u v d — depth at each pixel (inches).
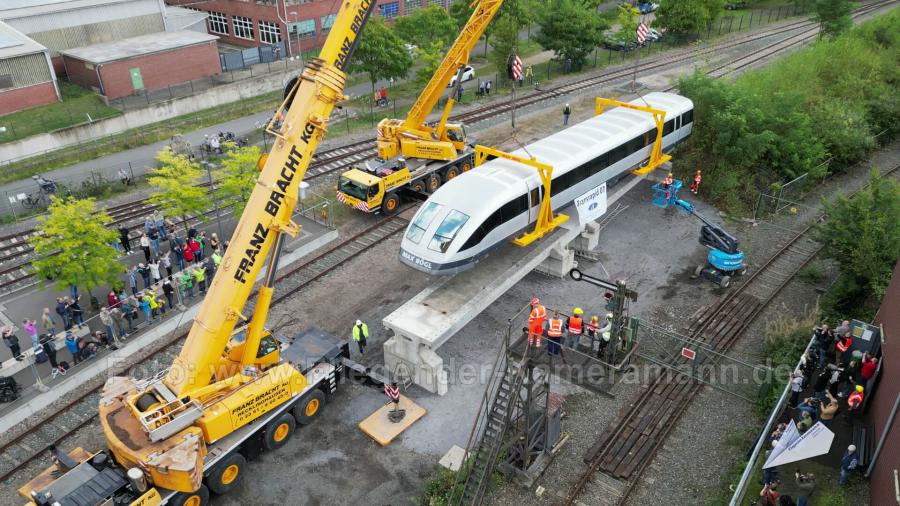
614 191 1333.7
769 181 1430.9
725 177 1414.9
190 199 1140.5
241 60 2237.9
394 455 797.2
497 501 741.3
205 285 1091.3
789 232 1291.8
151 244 1142.3
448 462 776.9
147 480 668.7
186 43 2054.6
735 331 1012.5
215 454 713.6
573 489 753.6
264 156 764.0
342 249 1226.6
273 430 784.9
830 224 1065.5
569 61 2253.9
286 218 715.4
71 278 964.0
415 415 848.3
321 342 883.4
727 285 1120.8
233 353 780.0
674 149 1492.4
